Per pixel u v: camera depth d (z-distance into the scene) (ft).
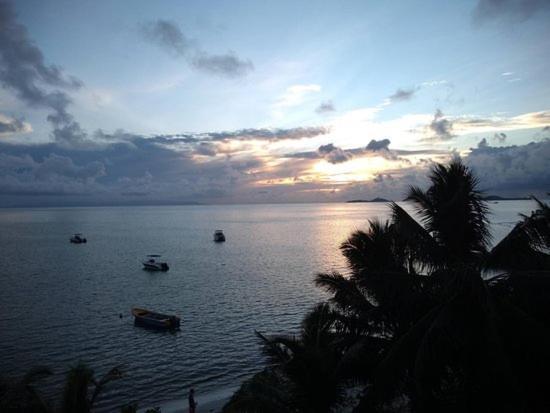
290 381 58.18
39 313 191.11
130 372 129.90
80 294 230.48
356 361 51.29
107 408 108.88
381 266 52.80
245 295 224.94
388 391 43.21
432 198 53.26
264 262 342.85
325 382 50.75
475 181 51.39
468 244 50.60
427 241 50.49
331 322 56.75
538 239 45.83
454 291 44.42
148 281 269.03
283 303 206.39
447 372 51.80
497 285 47.11
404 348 43.42
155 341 156.35
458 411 47.50
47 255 394.52
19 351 145.38
